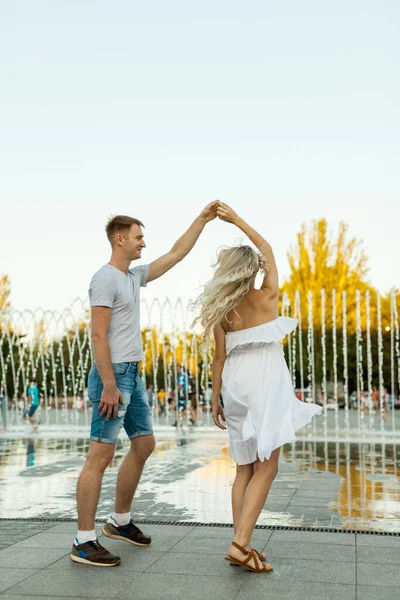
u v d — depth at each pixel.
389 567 4.04
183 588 3.64
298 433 17.30
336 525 5.34
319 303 42.38
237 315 4.30
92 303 4.47
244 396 4.19
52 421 25.47
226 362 4.38
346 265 42.78
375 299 43.28
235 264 4.25
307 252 43.22
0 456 11.10
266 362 4.23
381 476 8.38
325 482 7.82
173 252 4.97
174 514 5.82
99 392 4.42
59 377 38.72
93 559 4.08
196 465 9.55
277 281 4.38
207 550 4.47
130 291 4.60
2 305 46.28
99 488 4.28
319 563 4.14
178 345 38.66
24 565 4.11
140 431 4.68
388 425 22.23
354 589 3.61
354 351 42.44
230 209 4.77
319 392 38.66
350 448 12.59
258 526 5.25
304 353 41.88
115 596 3.51
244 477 4.32
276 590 3.60
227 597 3.48
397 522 5.46
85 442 14.32
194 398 21.19
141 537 4.63
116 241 4.64
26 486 7.59
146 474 8.54
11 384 35.25
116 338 4.51
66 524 5.36
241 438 4.23
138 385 4.69
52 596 3.51
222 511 5.96
